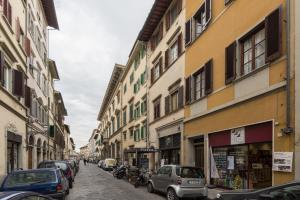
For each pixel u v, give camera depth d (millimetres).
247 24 15461
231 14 17062
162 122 29031
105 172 45719
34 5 30844
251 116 14891
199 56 21109
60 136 69438
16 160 23844
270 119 13430
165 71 28438
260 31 14781
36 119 30906
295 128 11930
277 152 12750
